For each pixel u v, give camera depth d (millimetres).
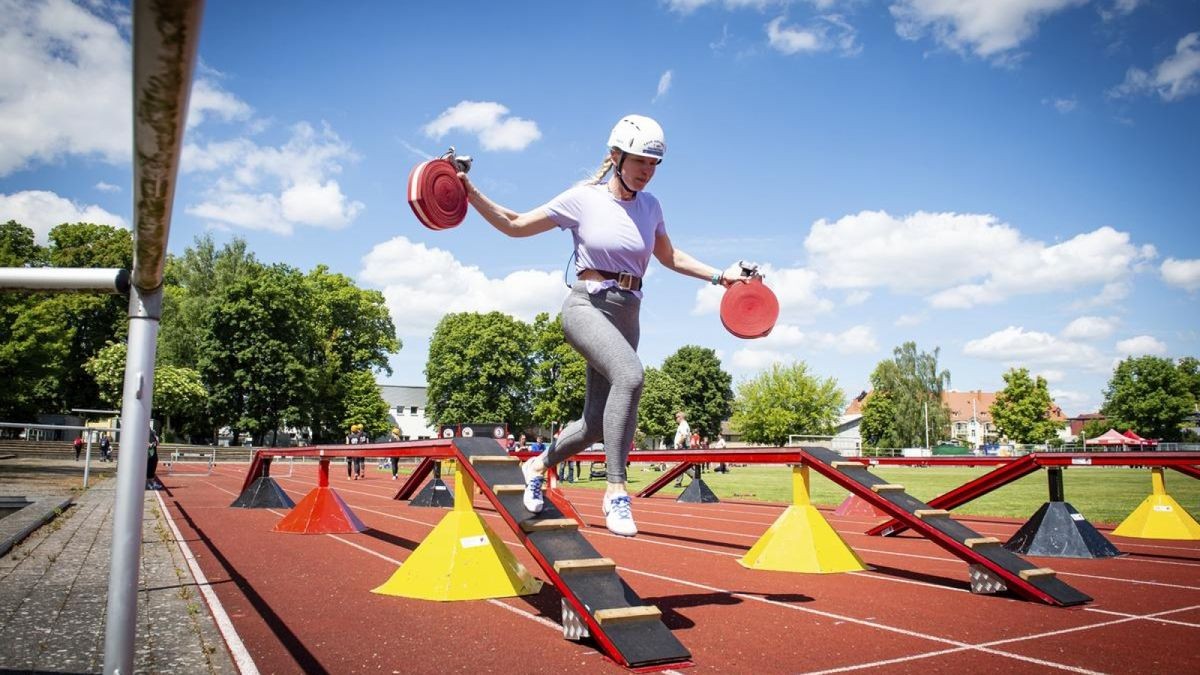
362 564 6688
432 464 13734
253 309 50969
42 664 3451
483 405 62000
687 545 8461
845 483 6273
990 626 4488
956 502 8789
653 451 9312
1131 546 8539
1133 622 4617
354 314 61625
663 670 3518
